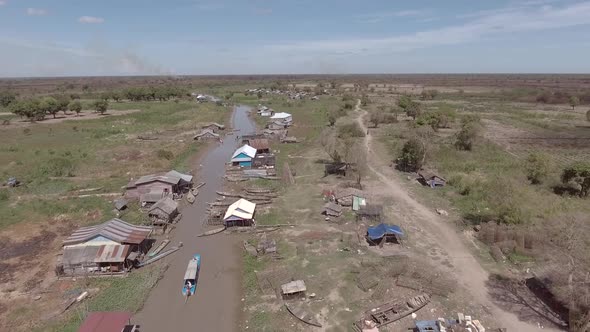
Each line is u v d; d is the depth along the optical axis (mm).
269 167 75875
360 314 33031
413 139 76000
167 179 60750
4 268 40844
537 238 42281
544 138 100438
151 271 40719
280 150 91812
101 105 146875
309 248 44812
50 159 78688
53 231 49406
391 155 85688
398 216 53219
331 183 67062
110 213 54719
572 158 80562
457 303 34469
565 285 32375
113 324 29125
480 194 59062
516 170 70562
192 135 110438
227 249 45938
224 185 68688
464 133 88438
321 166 77500
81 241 41031
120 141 99688
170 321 33156
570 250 34125
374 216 51594
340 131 105312
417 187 65000
